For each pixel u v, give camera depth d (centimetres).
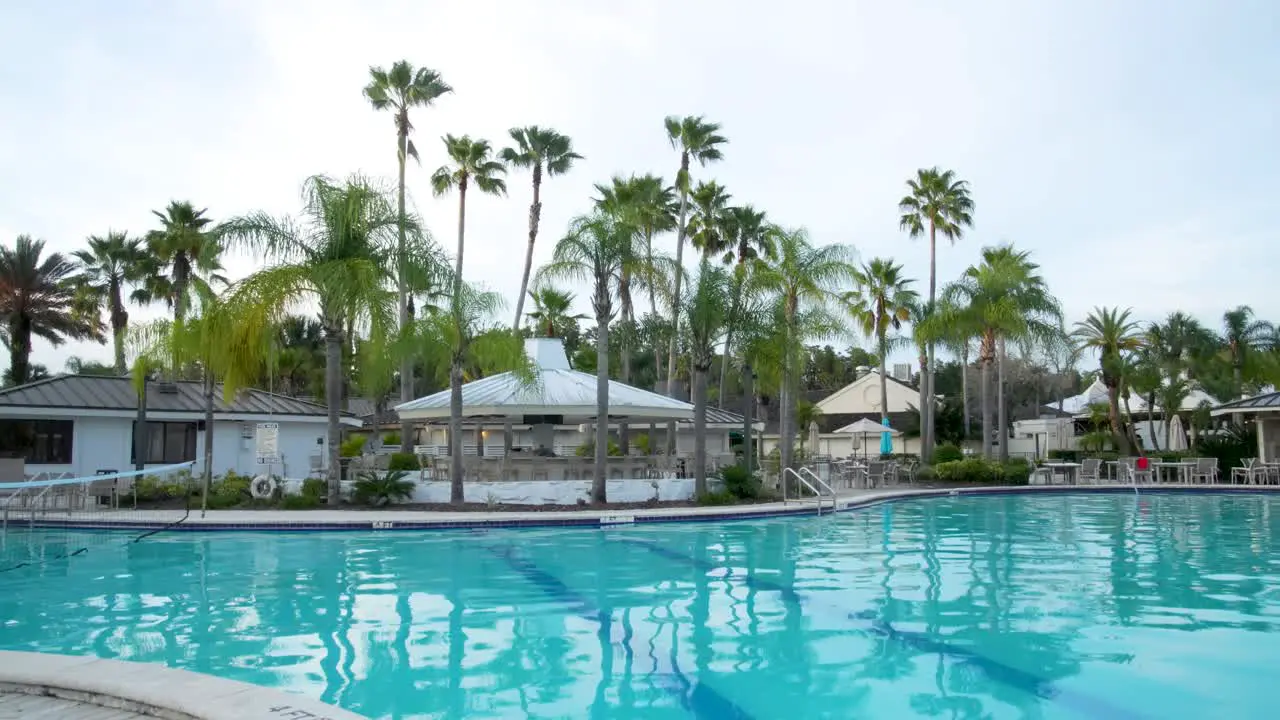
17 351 3978
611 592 1034
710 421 3969
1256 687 638
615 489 2159
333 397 2003
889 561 1295
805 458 3275
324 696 622
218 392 2922
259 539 1584
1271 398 3488
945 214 4422
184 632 822
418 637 799
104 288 3709
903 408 5538
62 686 519
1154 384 4397
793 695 625
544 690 638
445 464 2319
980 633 809
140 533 1664
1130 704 602
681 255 3744
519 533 1688
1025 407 6216
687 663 709
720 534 1677
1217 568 1217
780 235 2561
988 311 3453
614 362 5391
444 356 2128
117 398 2700
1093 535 1659
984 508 2352
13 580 1134
